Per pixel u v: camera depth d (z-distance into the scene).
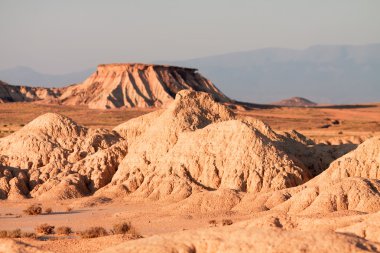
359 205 74.38
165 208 88.44
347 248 40.06
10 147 122.50
